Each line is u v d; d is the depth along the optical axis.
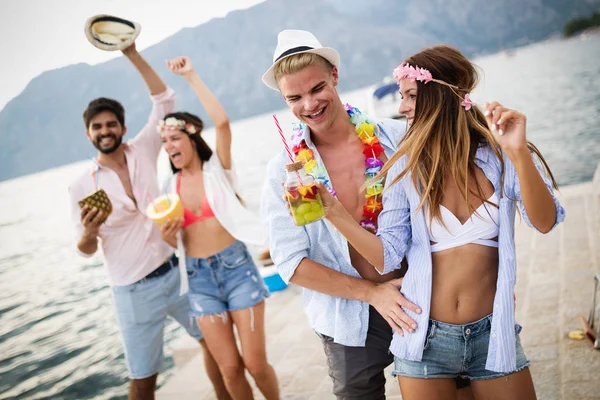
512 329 1.96
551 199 1.88
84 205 3.61
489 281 2.02
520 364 2.01
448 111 2.01
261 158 27.75
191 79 3.82
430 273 2.04
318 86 2.25
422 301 2.05
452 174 1.99
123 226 3.82
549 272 4.96
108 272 3.85
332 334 2.39
